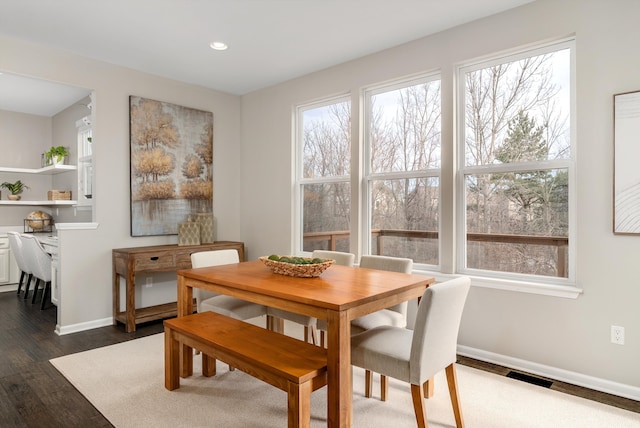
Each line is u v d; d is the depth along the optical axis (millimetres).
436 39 3219
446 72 3158
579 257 2547
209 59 3773
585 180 2520
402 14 2902
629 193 2350
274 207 4609
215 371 2688
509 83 2949
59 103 5242
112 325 3848
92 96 3768
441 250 3215
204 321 2504
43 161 5906
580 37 2525
